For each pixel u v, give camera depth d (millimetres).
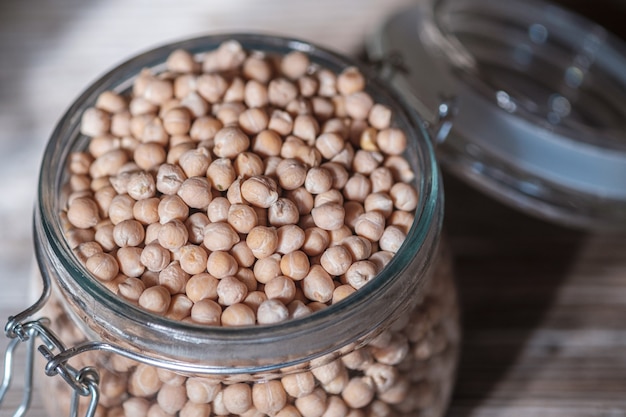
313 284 241
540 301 377
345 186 266
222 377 237
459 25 412
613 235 405
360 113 285
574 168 355
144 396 253
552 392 346
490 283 383
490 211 410
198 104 281
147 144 271
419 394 284
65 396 270
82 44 461
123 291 238
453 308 301
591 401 344
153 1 483
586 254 397
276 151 267
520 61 421
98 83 289
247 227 245
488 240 399
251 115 271
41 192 257
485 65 412
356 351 248
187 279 244
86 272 237
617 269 391
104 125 284
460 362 354
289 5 488
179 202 249
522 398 344
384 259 251
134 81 300
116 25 471
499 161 359
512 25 430
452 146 363
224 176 253
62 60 452
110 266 243
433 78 368
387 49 385
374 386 259
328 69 306
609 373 354
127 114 287
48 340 251
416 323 265
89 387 244
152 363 237
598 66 420
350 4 491
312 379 245
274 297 239
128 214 255
